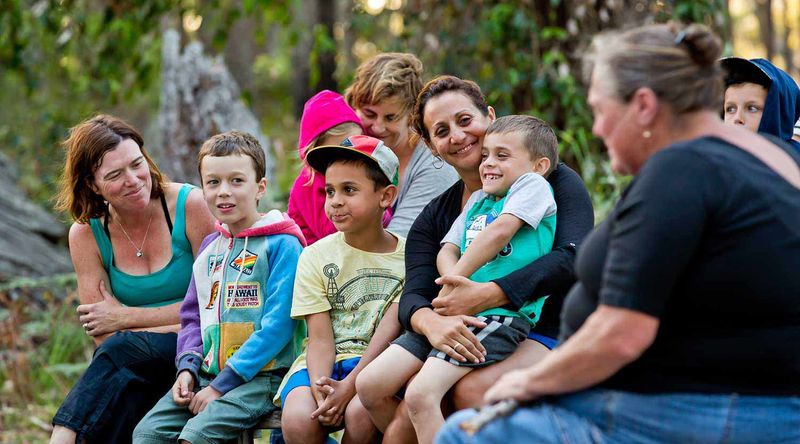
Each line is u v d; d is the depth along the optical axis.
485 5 7.73
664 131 2.55
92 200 4.20
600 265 2.56
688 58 2.50
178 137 7.57
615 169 2.65
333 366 3.70
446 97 3.60
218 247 4.05
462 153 3.59
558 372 2.54
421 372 3.26
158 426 3.79
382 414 3.42
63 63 10.02
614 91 2.53
